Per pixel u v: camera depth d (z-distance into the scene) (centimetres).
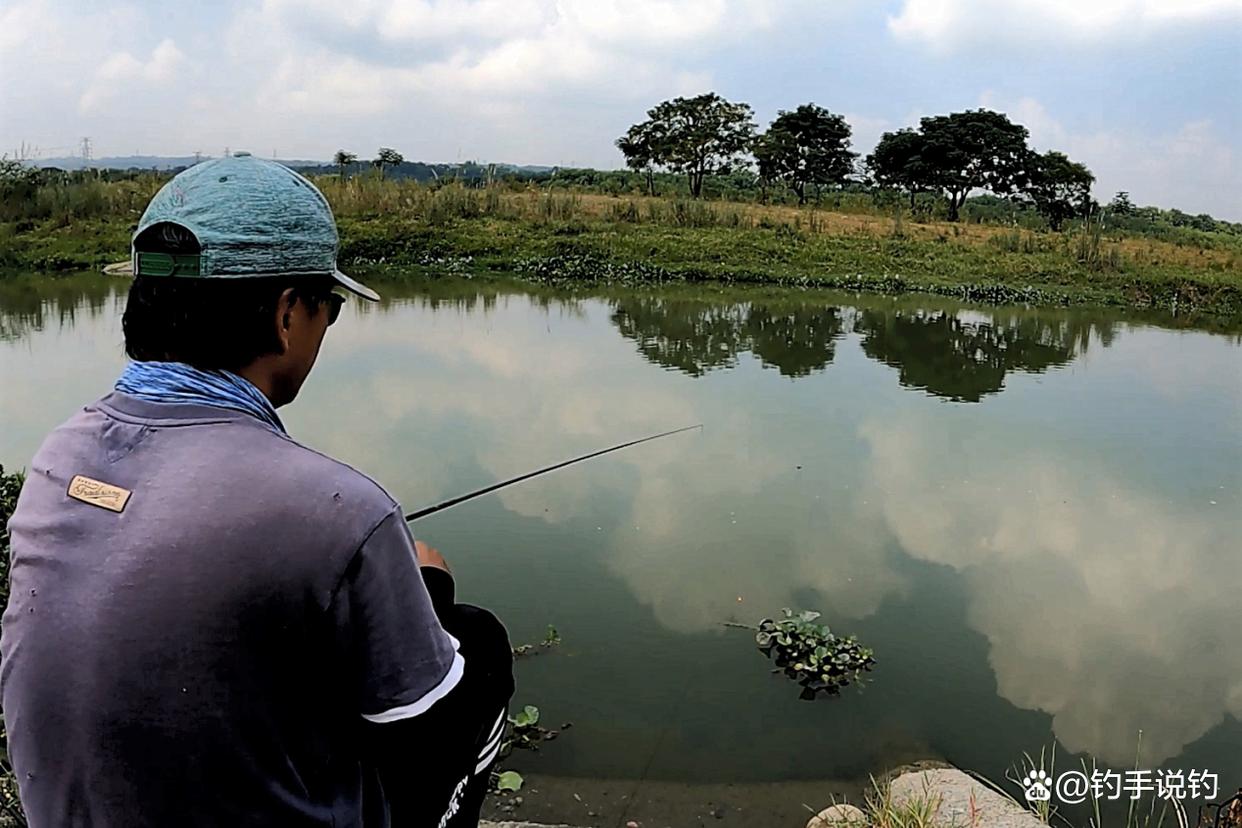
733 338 1329
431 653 111
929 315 1645
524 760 375
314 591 101
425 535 571
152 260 109
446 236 2136
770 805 355
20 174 2167
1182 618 509
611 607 492
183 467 104
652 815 347
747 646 461
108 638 99
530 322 1388
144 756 100
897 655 461
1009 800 349
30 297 1465
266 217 111
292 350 117
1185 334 1543
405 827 128
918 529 616
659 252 2119
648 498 647
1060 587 542
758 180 4844
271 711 102
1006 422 902
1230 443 845
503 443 754
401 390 912
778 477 704
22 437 720
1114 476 739
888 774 375
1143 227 4156
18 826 264
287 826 105
